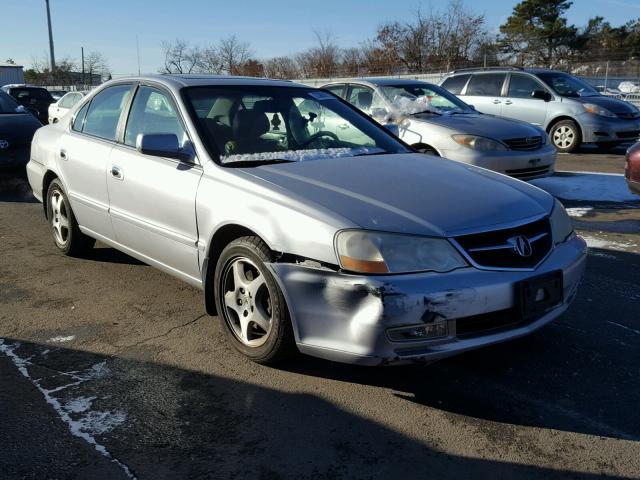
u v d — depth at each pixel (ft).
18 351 11.88
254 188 10.93
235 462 8.54
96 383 10.65
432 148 24.44
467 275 9.45
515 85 41.09
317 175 11.34
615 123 38.32
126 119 14.75
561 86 40.57
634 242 19.39
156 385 10.57
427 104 26.55
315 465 8.46
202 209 11.66
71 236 17.15
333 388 10.46
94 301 14.48
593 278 15.90
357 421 9.49
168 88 13.82
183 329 12.88
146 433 9.20
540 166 24.89
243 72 108.17
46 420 9.51
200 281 12.34
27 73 165.89
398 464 8.46
